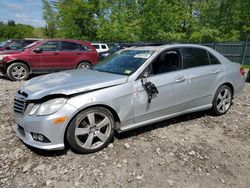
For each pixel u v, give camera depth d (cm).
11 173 304
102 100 339
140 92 373
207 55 477
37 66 944
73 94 324
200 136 411
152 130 427
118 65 418
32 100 321
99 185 286
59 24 3675
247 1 2922
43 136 317
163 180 296
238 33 2928
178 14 2872
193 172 314
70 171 309
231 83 504
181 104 426
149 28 2662
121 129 369
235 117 505
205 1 3316
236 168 326
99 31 2922
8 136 396
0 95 656
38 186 283
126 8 3072
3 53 931
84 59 1024
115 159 336
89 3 3369
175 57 427
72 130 327
